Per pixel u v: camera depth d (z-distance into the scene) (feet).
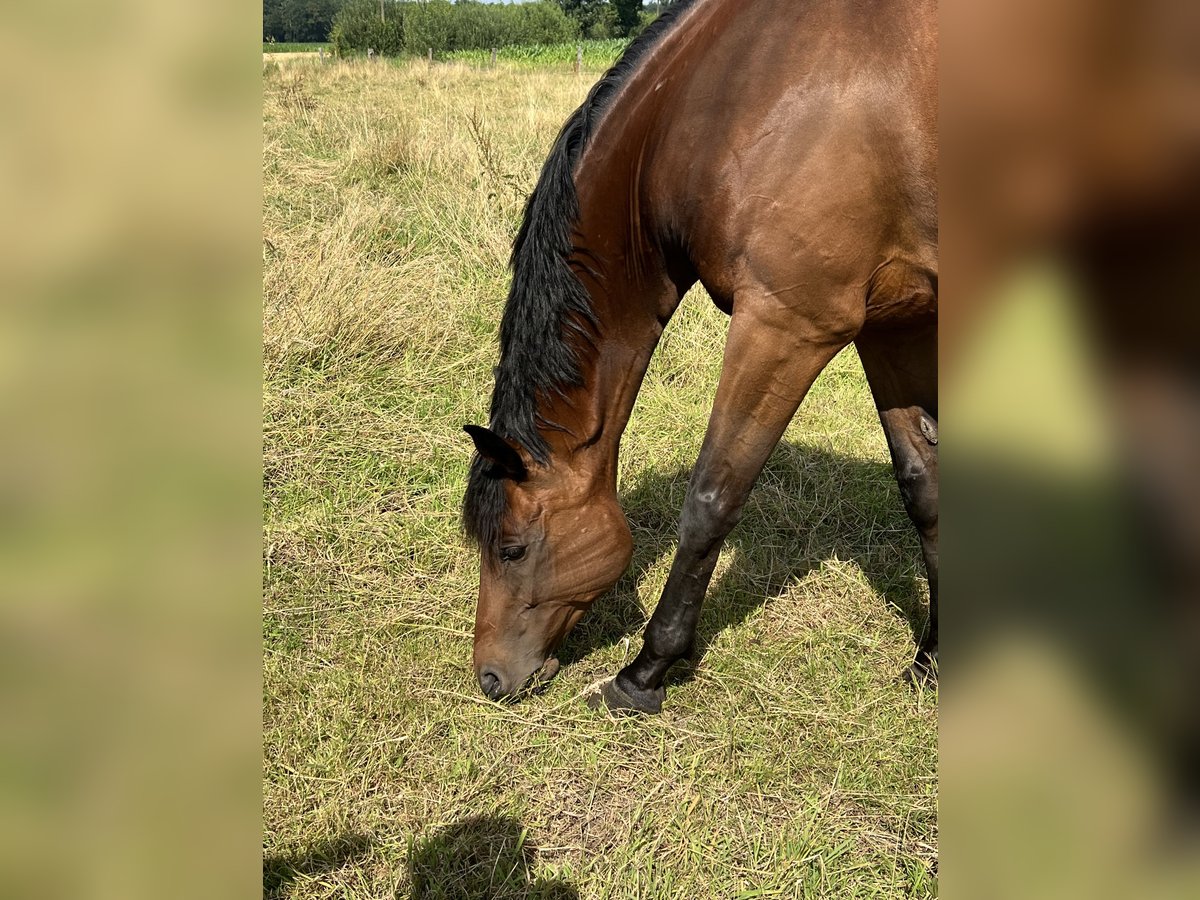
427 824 6.75
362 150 22.94
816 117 6.15
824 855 6.48
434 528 10.27
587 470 7.59
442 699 7.99
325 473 11.11
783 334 6.63
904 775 7.21
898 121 5.97
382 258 16.44
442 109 31.37
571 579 7.63
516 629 7.67
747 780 7.14
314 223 17.85
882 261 6.52
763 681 8.23
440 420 12.22
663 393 13.35
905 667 8.52
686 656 7.75
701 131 6.62
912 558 10.21
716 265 6.83
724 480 7.11
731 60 6.50
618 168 7.04
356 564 9.75
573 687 8.25
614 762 7.33
